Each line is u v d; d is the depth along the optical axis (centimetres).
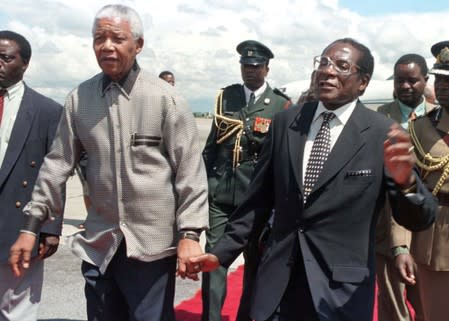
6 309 373
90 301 312
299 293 272
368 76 278
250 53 475
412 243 347
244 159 471
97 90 301
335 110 274
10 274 368
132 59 295
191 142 300
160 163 298
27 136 366
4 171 361
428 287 345
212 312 453
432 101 459
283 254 274
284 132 284
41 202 315
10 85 370
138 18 297
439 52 360
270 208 301
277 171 282
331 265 262
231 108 483
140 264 302
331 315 256
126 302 317
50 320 487
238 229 295
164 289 307
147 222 298
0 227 360
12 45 366
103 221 307
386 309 404
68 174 316
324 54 275
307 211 268
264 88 482
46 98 381
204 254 290
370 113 273
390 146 244
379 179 264
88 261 309
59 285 582
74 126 308
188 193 297
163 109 295
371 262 268
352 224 265
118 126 295
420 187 261
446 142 334
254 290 282
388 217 354
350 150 265
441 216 331
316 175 270
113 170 297
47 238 350
